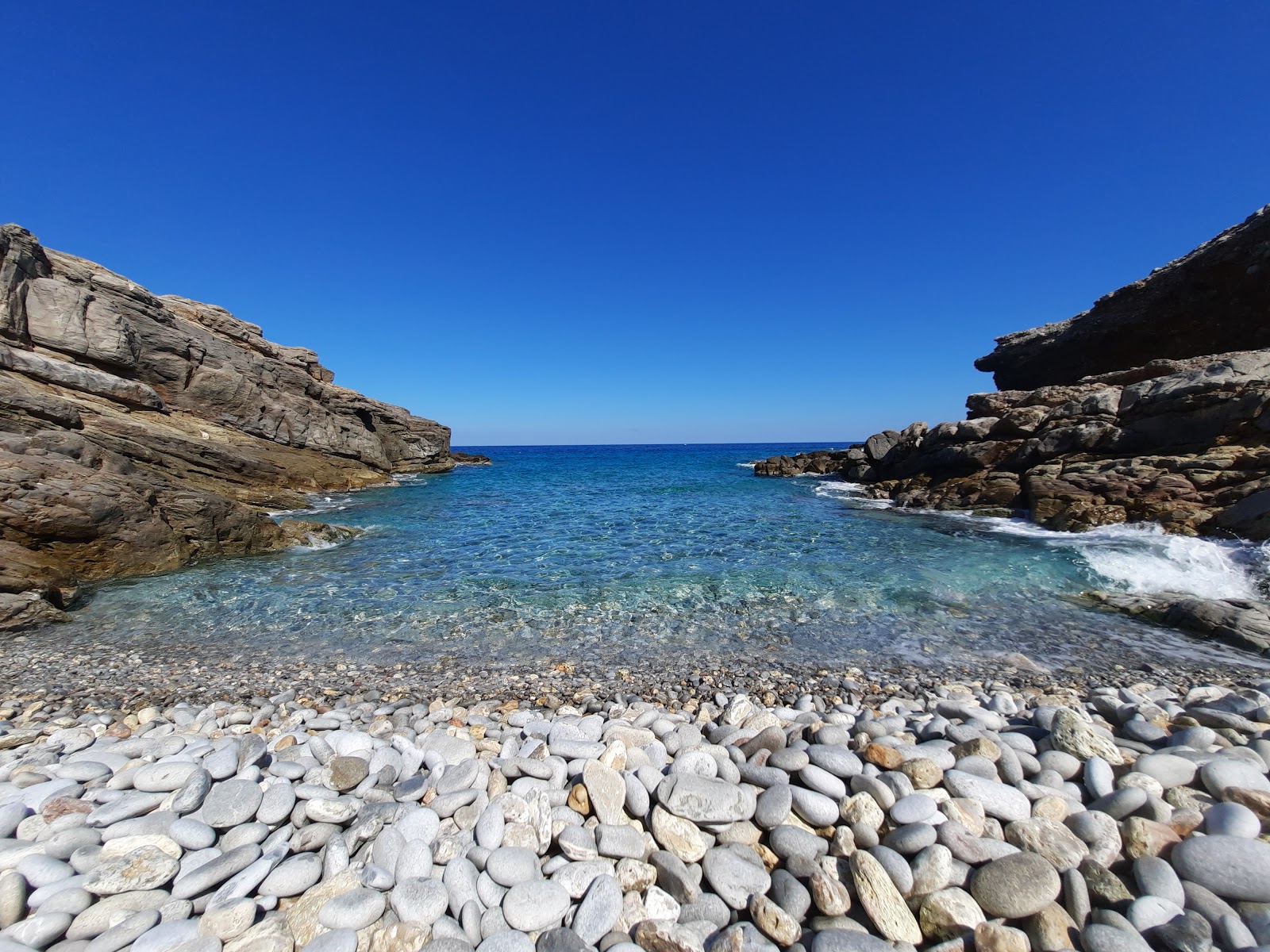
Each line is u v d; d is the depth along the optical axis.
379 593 11.67
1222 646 8.45
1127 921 2.87
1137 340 33.09
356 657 8.47
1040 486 20.08
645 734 5.32
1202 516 14.98
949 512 23.53
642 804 3.93
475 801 4.09
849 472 43.09
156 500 14.24
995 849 3.36
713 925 3.10
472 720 6.21
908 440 34.78
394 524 21.69
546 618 10.12
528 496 32.94
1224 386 18.02
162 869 3.45
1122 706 5.53
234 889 3.32
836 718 5.77
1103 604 10.44
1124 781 3.95
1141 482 17.34
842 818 3.80
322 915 3.13
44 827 3.85
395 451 53.31
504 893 3.32
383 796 4.30
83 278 25.19
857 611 10.25
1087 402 22.45
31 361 20.23
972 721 5.33
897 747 4.46
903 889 3.19
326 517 23.58
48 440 13.02
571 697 7.07
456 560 14.78
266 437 32.81
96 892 3.28
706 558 14.66
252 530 15.88
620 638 9.15
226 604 11.02
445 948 2.92
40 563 11.02
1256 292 27.08
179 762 4.53
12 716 6.55
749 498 30.66
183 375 28.72
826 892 3.19
